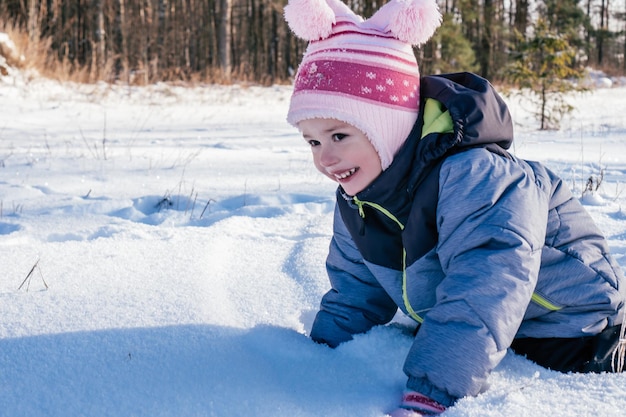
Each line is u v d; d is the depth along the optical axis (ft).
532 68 37.88
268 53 122.72
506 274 5.60
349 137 6.26
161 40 98.68
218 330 6.87
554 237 6.34
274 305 7.98
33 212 14.16
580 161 19.99
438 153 6.06
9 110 38.22
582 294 6.24
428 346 5.57
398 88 6.29
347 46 6.32
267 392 5.58
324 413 5.26
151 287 8.48
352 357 6.42
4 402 5.44
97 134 29.73
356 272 7.20
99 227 12.43
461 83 6.73
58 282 8.72
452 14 72.38
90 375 5.86
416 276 6.44
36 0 69.87
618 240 10.84
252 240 11.27
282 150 24.76
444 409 5.37
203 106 49.55
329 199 15.01
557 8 93.91
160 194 15.97
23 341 6.54
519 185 6.00
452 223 5.93
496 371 6.09
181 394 5.53
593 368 6.03
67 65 55.31
